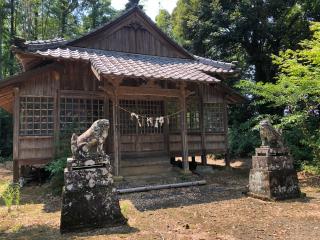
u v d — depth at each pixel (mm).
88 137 5879
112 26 12258
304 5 16922
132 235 5102
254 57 19594
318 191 8445
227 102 13977
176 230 5332
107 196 5742
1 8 24422
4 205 7645
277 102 10867
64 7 29031
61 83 10555
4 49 26734
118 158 9953
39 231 5531
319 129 11406
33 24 27812
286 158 7785
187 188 9422
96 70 9305
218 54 20828
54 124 10242
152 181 10203
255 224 5578
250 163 15219
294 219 5812
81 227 5441
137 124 12031
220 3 19719
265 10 18281
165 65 11617
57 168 8680
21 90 9945
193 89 12961
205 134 13016
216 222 5770
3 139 22375
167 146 12438
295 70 10258
